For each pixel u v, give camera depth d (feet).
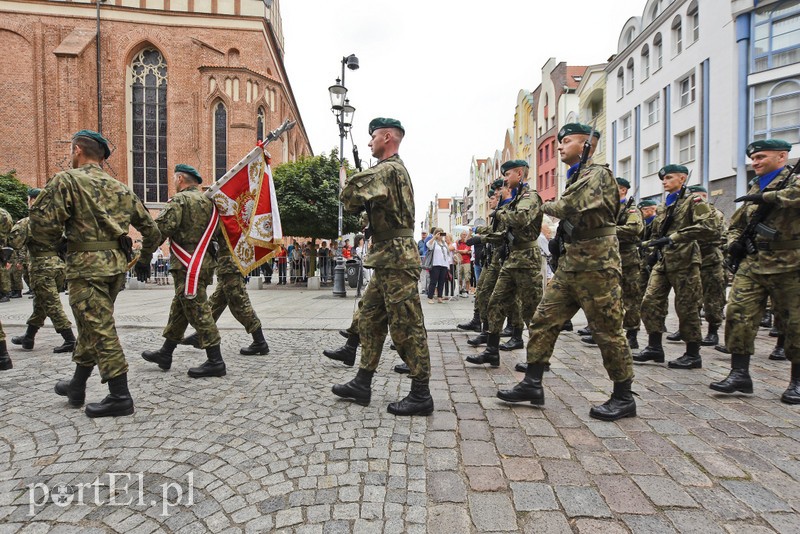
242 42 110.01
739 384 13.03
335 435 10.22
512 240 16.84
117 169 105.81
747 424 10.87
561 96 124.26
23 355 18.83
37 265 18.78
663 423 10.93
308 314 31.50
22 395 13.23
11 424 10.95
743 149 59.93
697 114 67.51
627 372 11.30
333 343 21.31
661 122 76.54
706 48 65.46
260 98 109.09
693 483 8.08
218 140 108.27
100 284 11.57
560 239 11.94
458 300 42.45
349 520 7.00
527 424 10.91
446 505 7.39
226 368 16.31
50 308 18.94
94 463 8.93
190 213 15.05
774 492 7.78
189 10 108.17
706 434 10.27
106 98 105.19
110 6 104.99
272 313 32.07
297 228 57.88
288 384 14.33
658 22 76.59
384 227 11.62
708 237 15.80
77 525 6.98
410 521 6.95
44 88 104.27
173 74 107.04
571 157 12.08
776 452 9.32
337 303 39.14
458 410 11.94
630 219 18.04
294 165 59.77
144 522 7.06
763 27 57.98
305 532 6.72
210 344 15.12
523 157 161.89
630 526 6.82
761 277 12.90
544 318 11.92
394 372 16.01
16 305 37.47
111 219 11.70
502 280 16.80
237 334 23.82
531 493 7.75
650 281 17.70
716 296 20.72
